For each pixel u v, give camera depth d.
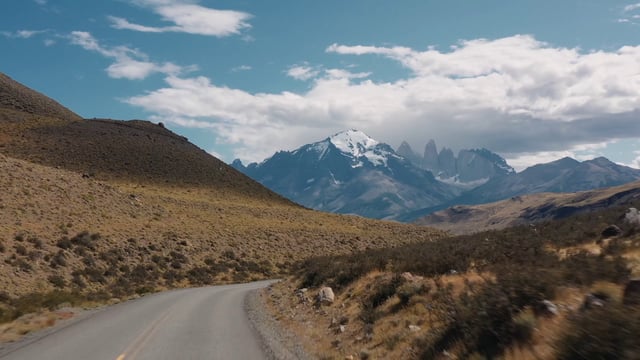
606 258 15.04
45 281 30.81
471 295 12.59
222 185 112.00
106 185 65.75
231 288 37.66
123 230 49.47
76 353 12.27
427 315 14.44
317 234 75.69
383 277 21.61
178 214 68.06
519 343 9.23
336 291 24.97
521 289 10.80
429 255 23.95
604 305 8.77
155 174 104.44
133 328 16.73
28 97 148.12
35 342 13.94
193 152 129.50
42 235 38.03
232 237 62.72
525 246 21.94
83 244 40.09
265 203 108.00
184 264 48.06
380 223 100.00
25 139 105.50
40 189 50.22
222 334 15.79
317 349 14.23
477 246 25.12
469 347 10.19
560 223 33.78
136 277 39.31
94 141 111.94
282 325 19.16
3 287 27.14
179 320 18.89
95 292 31.78
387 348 12.81
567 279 11.60
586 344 7.52
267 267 56.03
